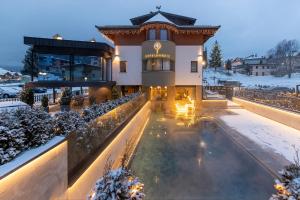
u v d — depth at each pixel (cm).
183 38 2897
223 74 9806
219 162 1069
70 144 598
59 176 528
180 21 3191
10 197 365
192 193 788
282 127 1777
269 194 782
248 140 1417
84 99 2916
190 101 2736
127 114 1438
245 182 870
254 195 777
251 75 9944
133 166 1022
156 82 2778
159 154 1180
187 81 2903
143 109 2064
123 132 1142
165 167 1011
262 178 902
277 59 10838
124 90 2986
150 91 2884
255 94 2578
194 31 2831
